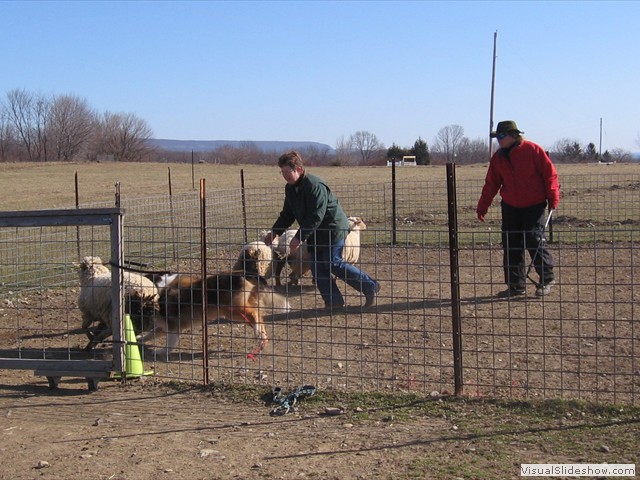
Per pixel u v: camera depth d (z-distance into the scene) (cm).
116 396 585
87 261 724
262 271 771
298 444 467
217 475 427
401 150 6881
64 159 8519
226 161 7631
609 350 639
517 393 536
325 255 778
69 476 435
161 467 441
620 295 858
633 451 430
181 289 659
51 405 570
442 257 1174
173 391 591
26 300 962
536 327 725
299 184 742
